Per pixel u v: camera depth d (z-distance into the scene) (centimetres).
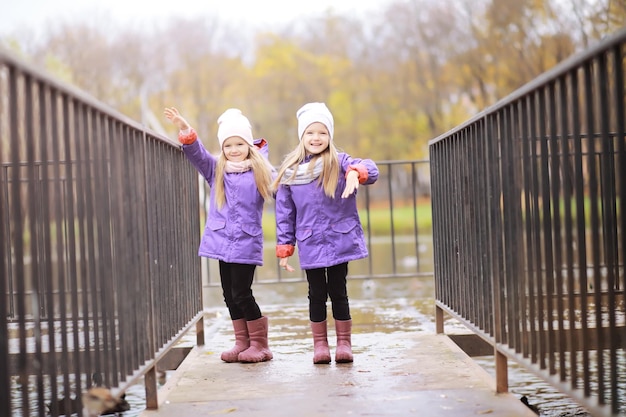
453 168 372
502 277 285
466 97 3600
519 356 262
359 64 4206
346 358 355
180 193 380
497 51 3045
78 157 222
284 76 4353
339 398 288
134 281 273
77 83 4331
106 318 240
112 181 253
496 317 289
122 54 4494
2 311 168
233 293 371
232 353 373
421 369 336
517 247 262
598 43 179
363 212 3447
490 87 3244
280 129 4366
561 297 228
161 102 4512
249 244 364
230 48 4709
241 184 366
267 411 273
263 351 372
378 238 2431
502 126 275
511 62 3005
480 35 3219
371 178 355
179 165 381
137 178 286
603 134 187
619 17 1797
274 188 357
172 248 349
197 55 4575
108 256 248
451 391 293
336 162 358
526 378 450
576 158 211
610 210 212
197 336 423
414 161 645
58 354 368
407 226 2989
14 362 370
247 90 4466
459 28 3450
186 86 4541
